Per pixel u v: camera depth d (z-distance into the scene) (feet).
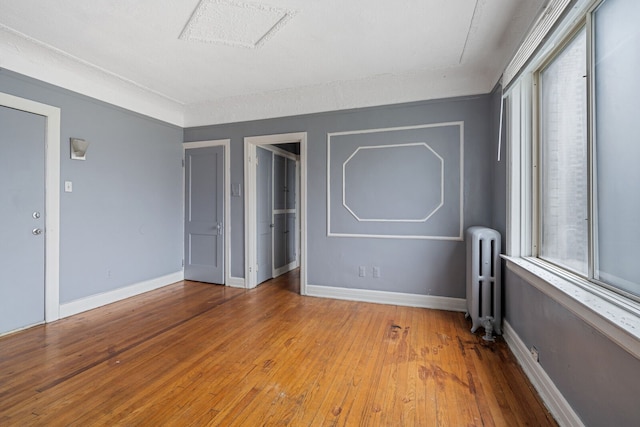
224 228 13.80
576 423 4.63
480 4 6.62
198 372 6.68
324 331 8.82
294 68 9.85
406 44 8.34
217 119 13.70
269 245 15.06
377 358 7.27
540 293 6.01
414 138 10.87
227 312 10.38
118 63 9.48
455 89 10.36
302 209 12.35
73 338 8.31
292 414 5.37
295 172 18.10
